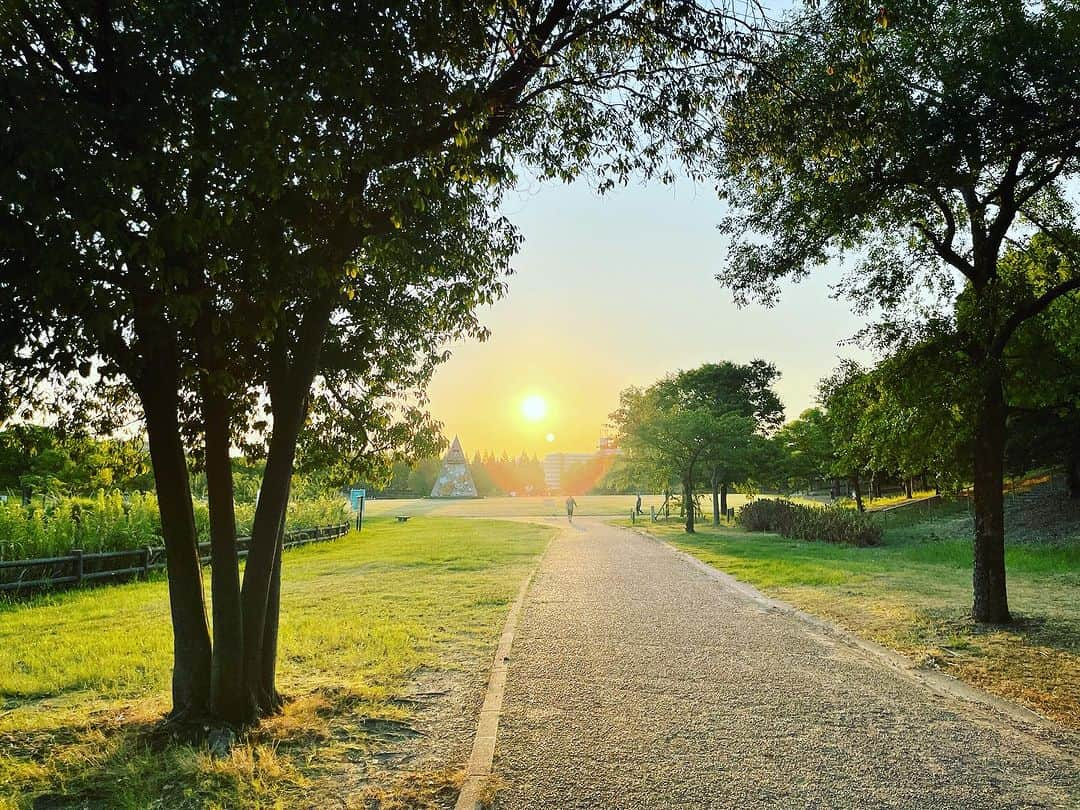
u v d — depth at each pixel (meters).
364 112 4.86
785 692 6.49
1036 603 10.98
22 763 4.91
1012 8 8.02
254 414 6.97
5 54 4.38
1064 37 7.78
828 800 4.23
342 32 4.50
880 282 10.66
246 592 5.85
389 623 9.90
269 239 4.96
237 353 6.02
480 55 5.60
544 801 4.24
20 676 7.37
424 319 7.94
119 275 4.65
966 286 10.45
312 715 5.85
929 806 4.16
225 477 5.79
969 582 13.43
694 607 11.24
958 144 8.23
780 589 12.99
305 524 27.77
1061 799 4.25
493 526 38.44
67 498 17.53
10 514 15.38
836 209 9.44
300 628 9.59
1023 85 8.10
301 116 4.23
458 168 5.71
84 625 10.36
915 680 6.90
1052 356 10.81
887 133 8.40
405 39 4.80
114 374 5.60
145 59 4.42
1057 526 20.58
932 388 9.53
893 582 13.46
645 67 6.50
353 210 5.12
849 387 10.98
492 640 8.84
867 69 7.33
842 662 7.63
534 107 6.90
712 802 4.21
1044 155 8.58
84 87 4.58
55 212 3.95
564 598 12.23
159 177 4.48
